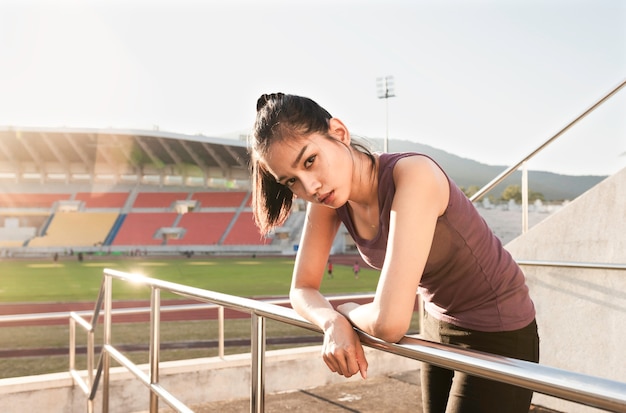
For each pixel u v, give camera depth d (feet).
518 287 4.30
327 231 4.52
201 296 5.12
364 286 71.46
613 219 9.25
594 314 9.37
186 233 164.86
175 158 191.11
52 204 173.99
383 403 11.73
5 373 23.04
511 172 11.40
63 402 11.37
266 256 152.97
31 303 54.95
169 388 11.84
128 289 69.41
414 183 3.52
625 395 1.86
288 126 3.58
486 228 4.09
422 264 3.43
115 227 166.09
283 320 4.17
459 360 2.66
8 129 160.04
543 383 2.17
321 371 13.29
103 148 180.65
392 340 3.31
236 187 199.21
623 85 9.91
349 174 3.76
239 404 12.06
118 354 7.67
